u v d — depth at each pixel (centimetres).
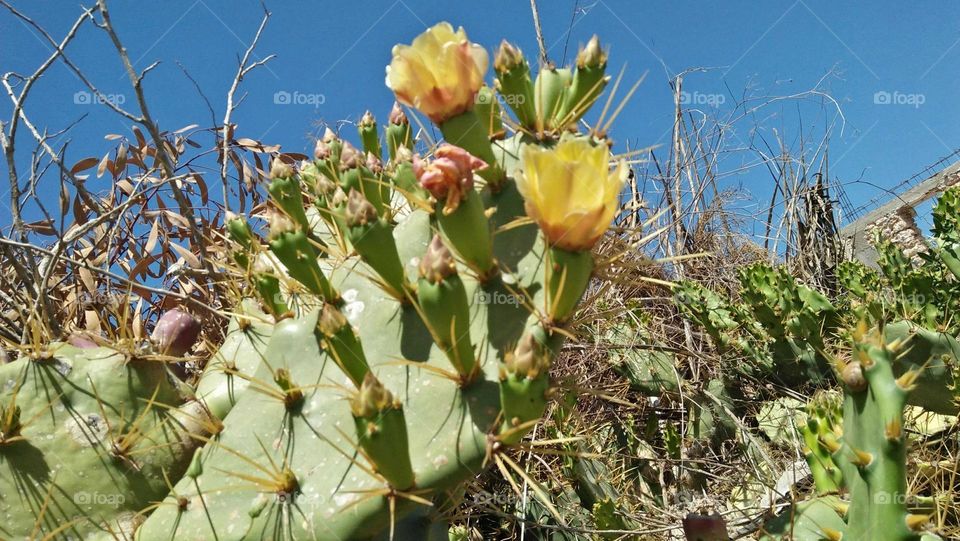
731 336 117
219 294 98
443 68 54
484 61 55
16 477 57
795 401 106
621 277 56
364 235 53
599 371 109
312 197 76
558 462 91
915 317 97
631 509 95
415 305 50
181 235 109
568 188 46
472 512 85
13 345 62
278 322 61
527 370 46
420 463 48
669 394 110
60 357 61
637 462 102
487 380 50
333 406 54
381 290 58
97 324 89
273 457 54
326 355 57
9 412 57
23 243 85
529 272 53
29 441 58
